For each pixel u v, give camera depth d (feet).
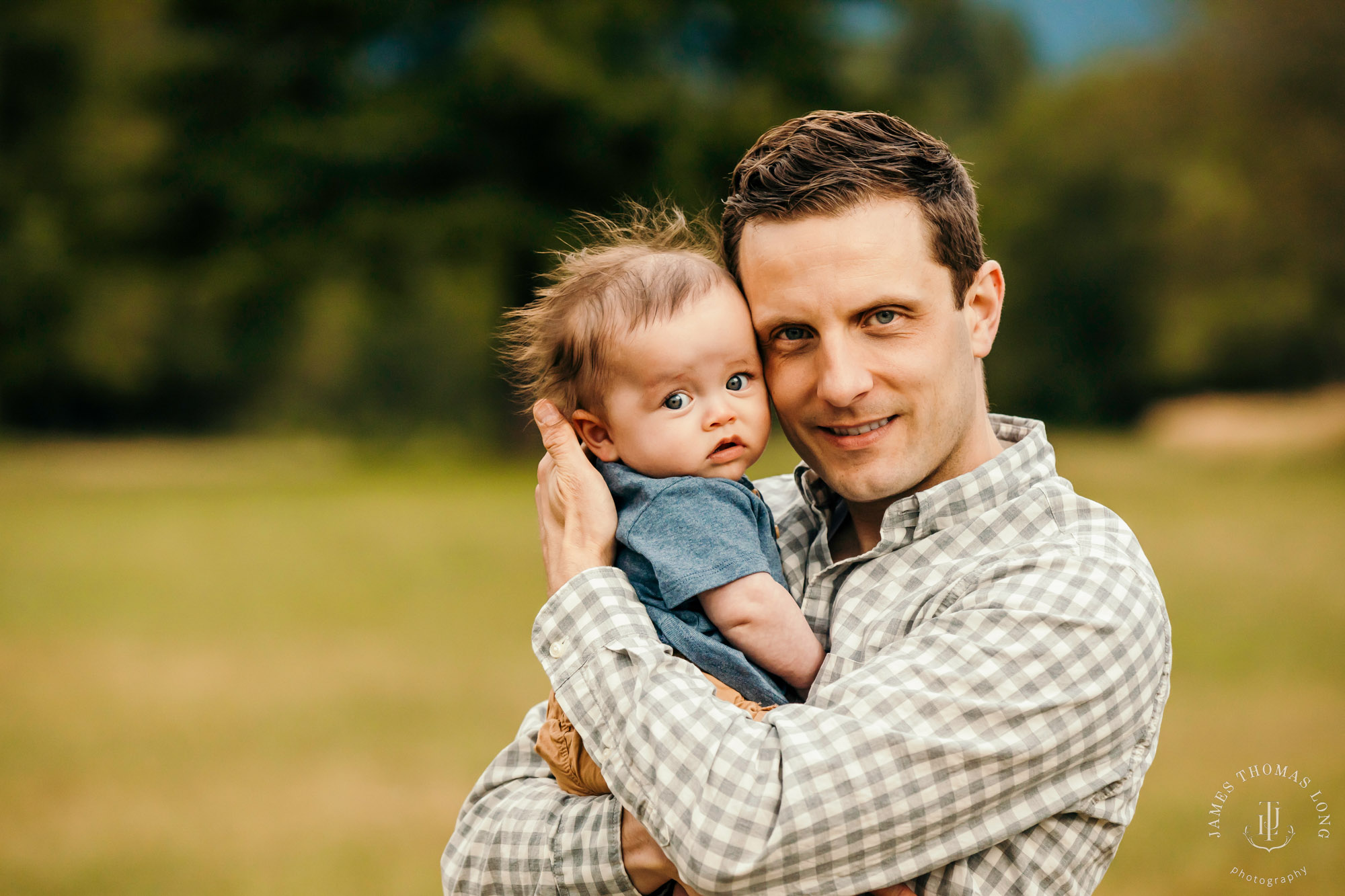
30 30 94.63
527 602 35.73
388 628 32.63
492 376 89.92
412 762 21.77
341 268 82.02
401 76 87.35
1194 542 41.68
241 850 17.75
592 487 6.29
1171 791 18.30
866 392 5.98
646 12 82.58
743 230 6.33
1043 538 6.00
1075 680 5.32
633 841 5.72
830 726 5.20
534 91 78.18
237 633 32.58
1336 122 81.20
